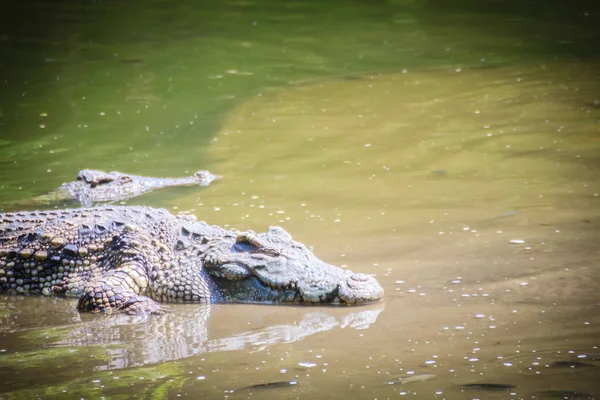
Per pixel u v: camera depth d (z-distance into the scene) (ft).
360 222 99.45
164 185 117.19
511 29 222.28
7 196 112.88
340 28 231.30
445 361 61.16
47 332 72.18
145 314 76.43
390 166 123.75
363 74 184.96
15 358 65.46
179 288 80.28
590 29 217.36
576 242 88.28
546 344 63.57
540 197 105.50
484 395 55.21
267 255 79.41
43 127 150.00
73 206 109.50
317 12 251.39
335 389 57.11
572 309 70.85
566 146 128.36
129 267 81.92
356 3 263.70
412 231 95.30
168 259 82.84
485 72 181.57
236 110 159.94
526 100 157.58
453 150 130.11
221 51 207.82
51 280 85.35
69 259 85.35
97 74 186.80
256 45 213.46
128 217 88.89
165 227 86.48
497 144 131.75
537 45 203.92
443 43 210.79
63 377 61.11
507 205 103.09
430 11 248.73
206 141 141.18
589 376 57.62
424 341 65.26
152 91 173.99
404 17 241.96
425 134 139.85
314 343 66.13
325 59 199.31
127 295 78.43
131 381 59.88
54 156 133.28
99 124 151.84
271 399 55.88
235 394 56.90
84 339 69.87
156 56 202.90
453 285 78.13
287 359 62.95
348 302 74.95
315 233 95.76
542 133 136.05
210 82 180.86
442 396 55.36
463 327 67.87
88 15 244.42
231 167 126.41
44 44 212.43
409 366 60.54
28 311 79.25
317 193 112.27
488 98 160.86
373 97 166.50
